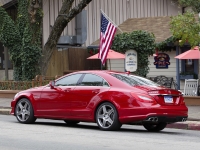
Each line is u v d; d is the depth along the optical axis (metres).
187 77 25.97
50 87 14.41
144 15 33.28
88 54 29.58
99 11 31.27
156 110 12.56
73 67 28.70
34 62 24.80
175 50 26.50
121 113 12.80
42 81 23.58
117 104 12.87
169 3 33.47
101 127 13.20
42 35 28.25
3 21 24.98
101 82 13.48
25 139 11.32
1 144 10.55
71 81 14.12
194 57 22.17
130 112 12.66
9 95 24.22
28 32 24.72
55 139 11.36
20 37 25.20
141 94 12.66
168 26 28.97
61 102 14.02
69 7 24.11
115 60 28.52
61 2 28.72
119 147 10.20
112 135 12.23
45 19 28.52
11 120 16.16
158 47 26.36
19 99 15.07
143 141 11.23
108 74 13.55
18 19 25.28
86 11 29.86
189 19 18.45
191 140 11.79
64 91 14.00
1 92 24.38
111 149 9.93
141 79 13.69
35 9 24.58
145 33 25.03
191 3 21.61
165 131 14.32
